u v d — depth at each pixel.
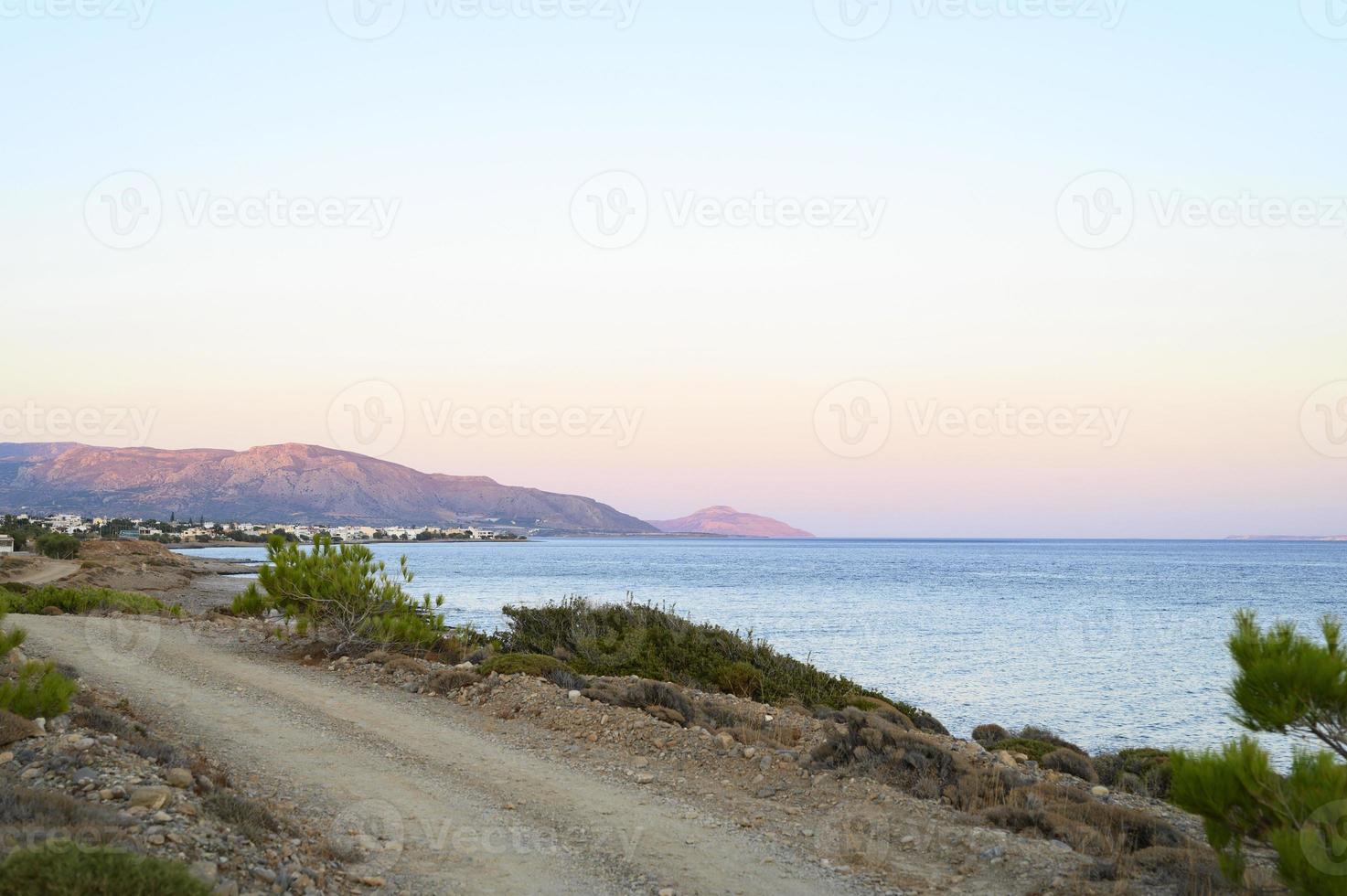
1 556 85.62
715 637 24.45
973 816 9.88
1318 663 7.02
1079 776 13.13
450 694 16.77
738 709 15.84
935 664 35.84
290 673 18.84
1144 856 8.46
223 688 16.58
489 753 12.72
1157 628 49.56
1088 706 27.56
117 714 12.03
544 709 15.09
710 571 129.00
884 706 19.03
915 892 7.94
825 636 44.84
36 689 10.67
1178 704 27.91
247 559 170.62
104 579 76.62
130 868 5.37
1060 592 81.38
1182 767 7.35
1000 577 112.50
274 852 7.64
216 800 8.34
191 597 71.50
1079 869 8.26
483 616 52.66
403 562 23.30
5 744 9.48
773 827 9.82
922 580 104.25
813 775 11.62
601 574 115.50
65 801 7.36
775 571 130.00
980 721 25.22
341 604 21.12
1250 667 7.47
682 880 8.12
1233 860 7.14
